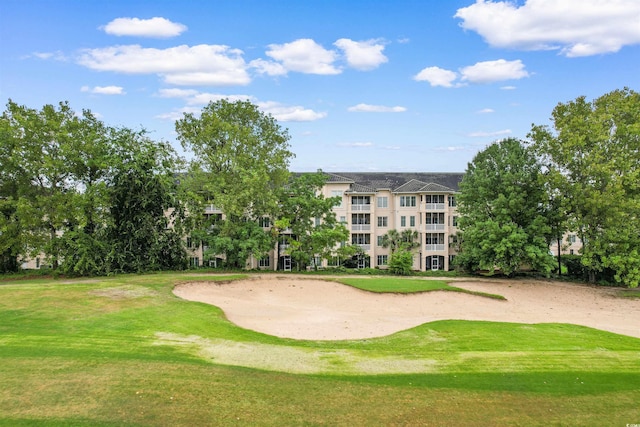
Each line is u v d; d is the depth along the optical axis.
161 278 36.62
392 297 35.12
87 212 39.19
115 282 33.72
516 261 41.78
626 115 41.75
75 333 20.56
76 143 39.00
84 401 12.65
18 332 20.39
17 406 12.20
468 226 47.06
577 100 43.97
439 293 36.34
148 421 11.60
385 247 60.44
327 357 18.58
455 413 12.88
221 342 20.28
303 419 12.13
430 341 21.92
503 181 44.03
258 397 13.47
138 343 19.33
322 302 34.00
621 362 18.39
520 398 14.12
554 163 43.72
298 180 47.44
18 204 36.31
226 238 41.91
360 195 60.22
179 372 15.29
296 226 46.44
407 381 15.46
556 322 28.44
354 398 13.71
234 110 46.03
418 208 60.81
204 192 44.91
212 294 33.84
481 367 17.38
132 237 41.78
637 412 13.30
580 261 45.41
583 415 13.01
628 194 41.44
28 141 38.22
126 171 41.38
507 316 30.89
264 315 28.81
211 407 12.61
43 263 50.12
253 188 41.84
